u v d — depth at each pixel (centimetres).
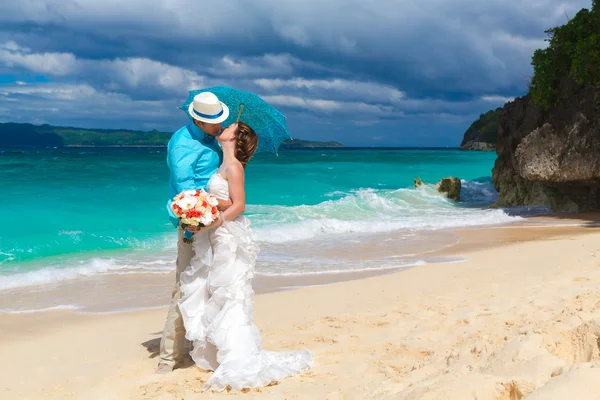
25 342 601
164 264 1094
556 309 514
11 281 933
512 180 2269
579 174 1855
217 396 406
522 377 290
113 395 422
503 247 1219
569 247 1108
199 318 460
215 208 439
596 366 258
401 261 1091
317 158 6012
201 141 466
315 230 1505
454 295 712
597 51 1816
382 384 374
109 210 1784
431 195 2450
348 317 620
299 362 448
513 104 2370
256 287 880
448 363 379
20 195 1964
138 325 673
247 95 495
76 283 941
